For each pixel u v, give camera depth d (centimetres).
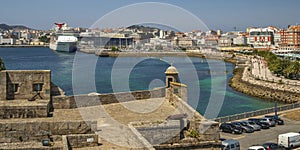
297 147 6394
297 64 19712
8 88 3612
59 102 3741
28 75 3638
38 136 2973
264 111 9281
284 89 15888
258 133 7381
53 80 18012
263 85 17238
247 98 15388
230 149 5678
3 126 2931
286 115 9150
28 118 3234
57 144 2819
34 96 3662
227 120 8250
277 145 6128
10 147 2669
